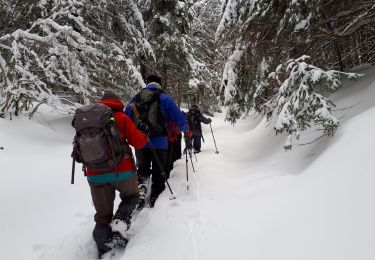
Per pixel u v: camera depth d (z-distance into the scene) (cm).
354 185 306
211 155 902
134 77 1182
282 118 499
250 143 963
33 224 422
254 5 725
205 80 2117
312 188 362
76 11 1082
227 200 469
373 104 478
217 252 321
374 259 220
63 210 468
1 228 402
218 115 2659
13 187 516
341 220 277
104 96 377
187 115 988
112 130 335
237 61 895
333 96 626
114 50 1202
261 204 411
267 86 838
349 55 718
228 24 841
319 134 538
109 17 1271
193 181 589
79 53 1050
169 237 370
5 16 1088
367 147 346
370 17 592
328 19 627
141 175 506
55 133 917
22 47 912
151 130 491
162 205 475
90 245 369
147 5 1778
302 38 647
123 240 357
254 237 331
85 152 325
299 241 285
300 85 496
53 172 616
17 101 895
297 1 612
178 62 1886
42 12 1109
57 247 370
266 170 568
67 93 1116
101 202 355
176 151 782
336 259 242
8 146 712
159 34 1802
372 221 252
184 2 1848
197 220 408
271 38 753
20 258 352
